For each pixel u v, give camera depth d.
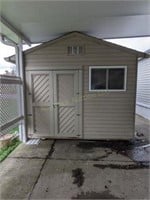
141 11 3.79
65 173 3.38
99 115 5.18
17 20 4.02
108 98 5.10
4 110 4.16
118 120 5.14
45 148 4.70
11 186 2.96
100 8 3.60
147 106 7.96
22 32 4.94
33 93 5.29
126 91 5.03
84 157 4.11
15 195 2.73
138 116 9.01
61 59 5.09
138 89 9.38
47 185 2.98
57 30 4.91
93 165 3.70
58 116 5.31
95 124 5.23
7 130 4.26
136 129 6.46
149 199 2.62
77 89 5.16
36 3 3.25
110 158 4.05
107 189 2.86
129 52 4.86
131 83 4.98
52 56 5.10
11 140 5.03
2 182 3.09
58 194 2.74
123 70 4.96
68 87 5.18
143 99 8.61
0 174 3.35
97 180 3.12
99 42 4.92
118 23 4.59
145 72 8.30
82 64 5.04
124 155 4.22
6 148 4.64
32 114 5.37
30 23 4.26
